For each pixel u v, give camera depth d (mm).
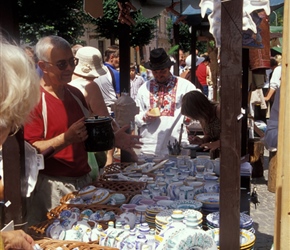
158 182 2479
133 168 2912
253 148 5895
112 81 5422
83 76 3482
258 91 7230
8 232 1491
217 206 2088
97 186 2555
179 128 3859
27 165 1883
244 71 2986
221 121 1511
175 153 3383
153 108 3861
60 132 2396
